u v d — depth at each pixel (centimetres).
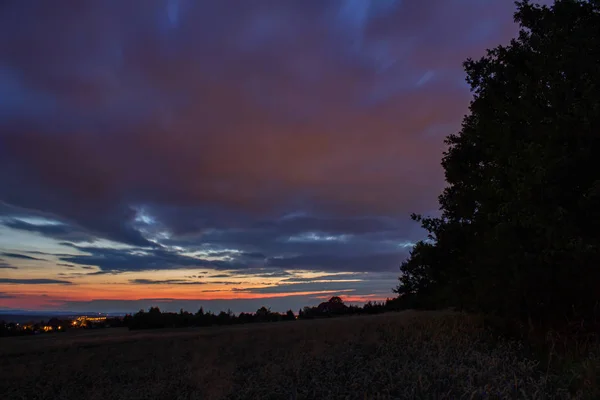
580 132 913
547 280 1062
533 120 1076
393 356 1090
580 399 705
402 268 1733
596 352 909
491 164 1312
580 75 1005
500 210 1094
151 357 1520
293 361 1095
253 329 2314
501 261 1134
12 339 2642
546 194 930
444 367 888
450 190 1564
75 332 3288
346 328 1756
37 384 1152
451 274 1462
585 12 1170
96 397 995
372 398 767
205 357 1376
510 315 1259
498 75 1315
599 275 1001
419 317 2066
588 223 922
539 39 1167
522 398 714
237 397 871
